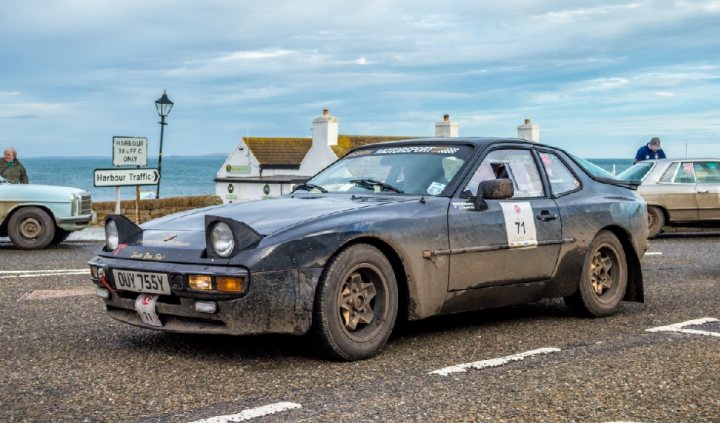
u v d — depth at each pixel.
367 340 5.13
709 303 7.48
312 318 4.93
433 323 6.45
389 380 4.62
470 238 5.71
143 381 4.62
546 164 6.63
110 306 5.47
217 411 4.03
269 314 4.78
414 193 5.82
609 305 6.76
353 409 4.05
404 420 3.87
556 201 6.47
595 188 6.88
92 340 5.77
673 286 8.62
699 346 5.52
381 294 5.25
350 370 4.86
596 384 4.52
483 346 5.58
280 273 4.79
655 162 16.31
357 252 5.08
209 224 4.87
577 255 6.50
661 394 4.32
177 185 158.12
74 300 7.57
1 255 12.19
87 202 14.17
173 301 5.01
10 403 4.21
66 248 13.56
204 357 5.21
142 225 5.71
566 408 4.07
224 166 38.78
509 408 4.07
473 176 5.96
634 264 7.02
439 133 31.03
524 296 6.23
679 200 15.80
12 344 5.65
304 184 6.46
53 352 5.39
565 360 5.12
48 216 13.38
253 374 4.77
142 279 5.04
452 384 4.54
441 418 3.90
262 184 35.44
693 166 16.00
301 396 4.29
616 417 3.93
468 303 5.84
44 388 4.50
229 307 4.73
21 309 7.08
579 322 6.51
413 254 5.37
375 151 6.55
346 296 5.09
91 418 3.94
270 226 4.99
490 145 6.25
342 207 5.36
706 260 11.27
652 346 5.53
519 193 6.26
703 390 4.40
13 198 13.29
